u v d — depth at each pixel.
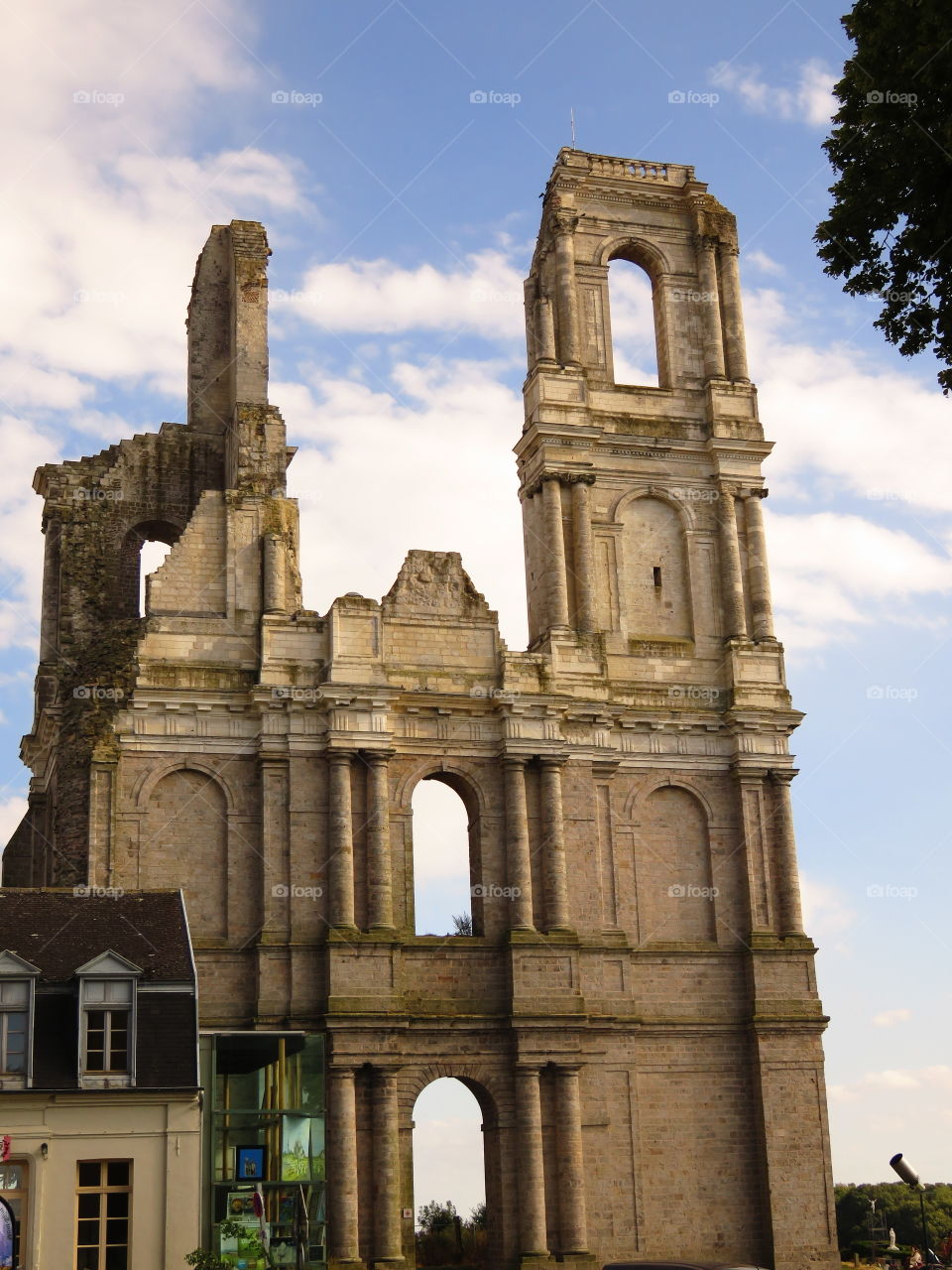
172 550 78.94
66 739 75.50
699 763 82.38
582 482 84.44
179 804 75.31
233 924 74.12
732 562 85.50
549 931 76.69
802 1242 76.06
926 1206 136.88
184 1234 55.69
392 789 77.50
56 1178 55.25
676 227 90.81
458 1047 74.69
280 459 81.81
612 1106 76.06
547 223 88.81
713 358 88.19
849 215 45.62
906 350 46.09
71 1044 57.28
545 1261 72.12
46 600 85.69
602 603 84.06
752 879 80.69
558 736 79.25
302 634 78.12
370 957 73.69
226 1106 66.00
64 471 84.75
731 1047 78.94
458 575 81.75
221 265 90.50
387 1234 70.50
